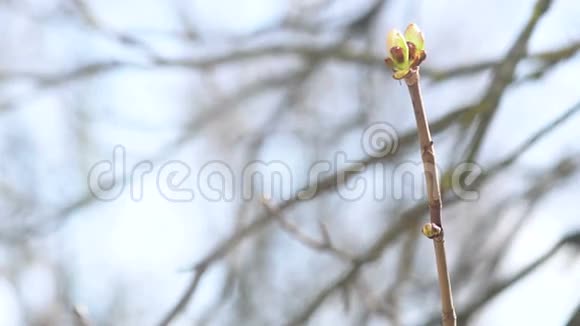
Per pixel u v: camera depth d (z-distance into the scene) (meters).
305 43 8.56
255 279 10.05
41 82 8.96
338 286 6.68
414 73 3.16
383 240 6.61
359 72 9.70
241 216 8.48
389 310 7.57
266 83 9.44
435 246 3.46
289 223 6.43
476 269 8.92
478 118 6.56
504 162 6.68
